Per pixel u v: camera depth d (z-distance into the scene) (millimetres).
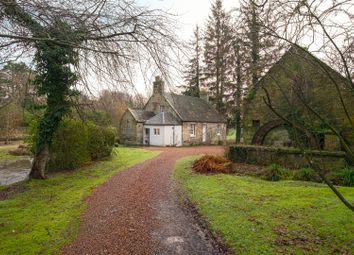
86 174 13125
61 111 11344
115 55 4215
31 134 13000
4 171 15539
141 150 24531
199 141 32625
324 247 5191
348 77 2885
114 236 6027
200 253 5332
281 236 5719
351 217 6375
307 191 8945
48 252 5223
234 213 7168
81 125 14539
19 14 3631
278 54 3176
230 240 5715
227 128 39281
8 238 5832
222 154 16797
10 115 23516
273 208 7406
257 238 5688
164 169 14406
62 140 13992
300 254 4984
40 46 4309
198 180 11398
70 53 4383
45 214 7348
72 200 8656
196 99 35781
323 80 5969
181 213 7602
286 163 13539
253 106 16500
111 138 18984
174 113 30984
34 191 9875
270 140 15992
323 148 13273
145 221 6969
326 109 13125
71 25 3869
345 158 11516
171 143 29891
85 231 6258
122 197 9078
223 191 9375
